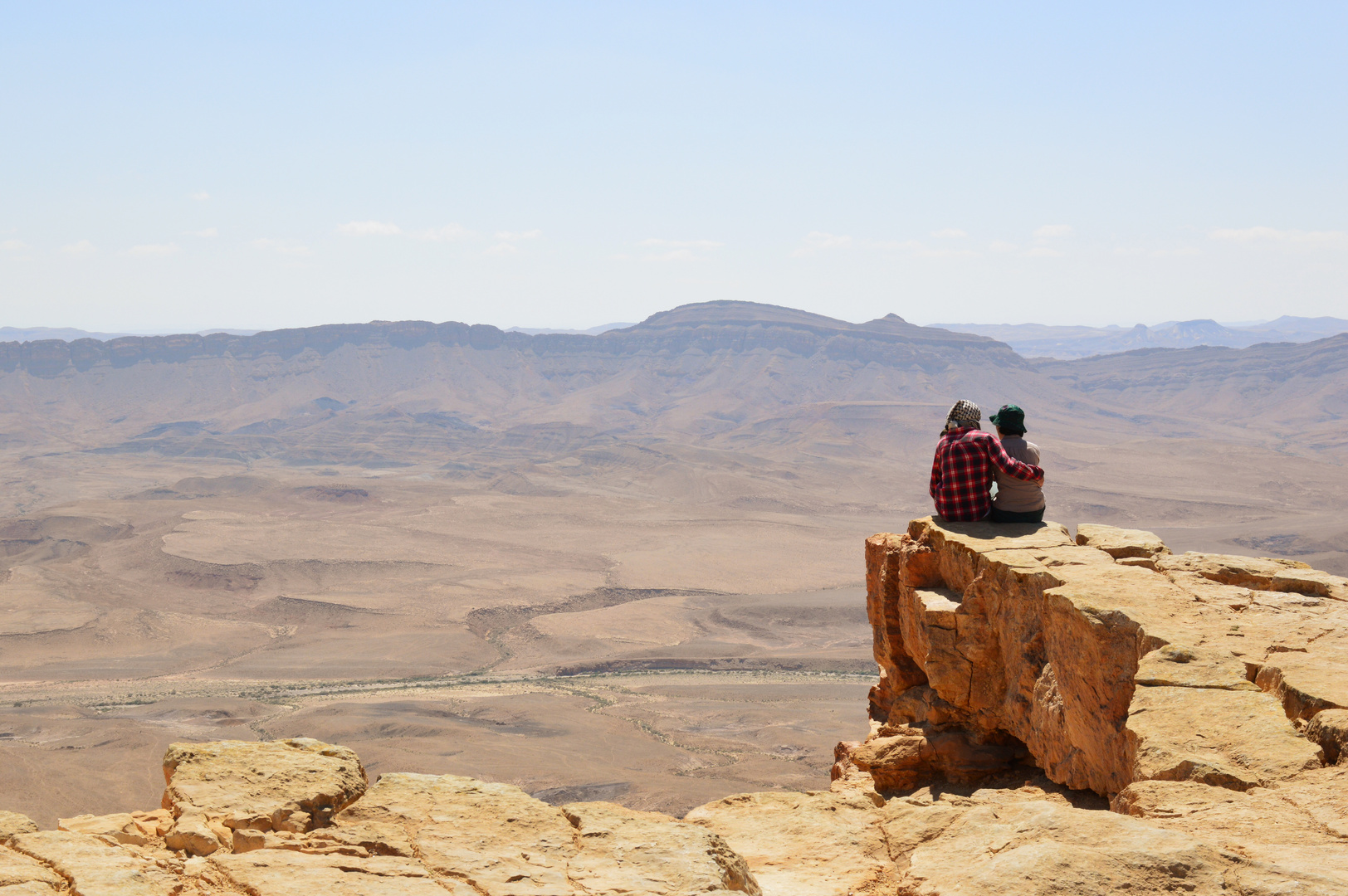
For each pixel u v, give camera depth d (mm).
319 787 5914
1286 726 5629
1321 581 8148
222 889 4309
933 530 10766
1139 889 3967
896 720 11367
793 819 6488
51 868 4492
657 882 4480
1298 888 3779
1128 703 7086
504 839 5023
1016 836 4797
